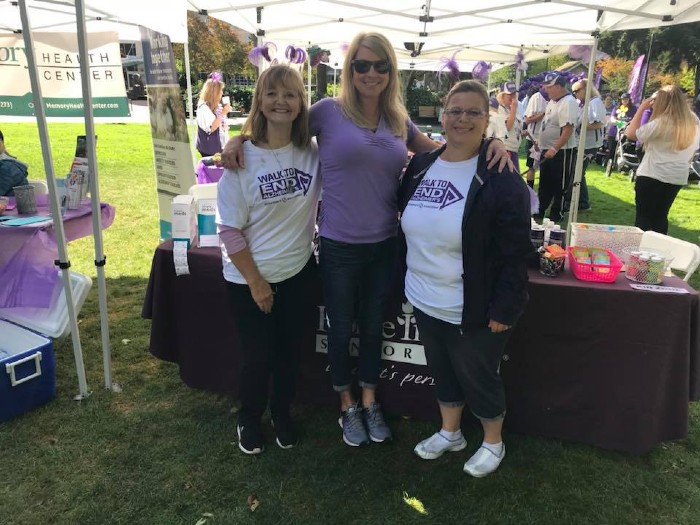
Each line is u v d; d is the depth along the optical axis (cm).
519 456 233
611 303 214
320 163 200
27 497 206
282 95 178
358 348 251
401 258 212
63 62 461
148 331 348
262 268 198
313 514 201
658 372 216
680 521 200
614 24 453
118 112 483
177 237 253
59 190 354
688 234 602
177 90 386
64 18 441
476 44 691
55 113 469
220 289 253
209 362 269
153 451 233
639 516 202
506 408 241
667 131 414
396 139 197
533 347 229
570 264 233
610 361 221
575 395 230
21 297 299
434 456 229
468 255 180
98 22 461
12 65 455
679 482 219
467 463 221
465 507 205
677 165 423
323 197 203
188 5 459
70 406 264
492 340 191
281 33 574
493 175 174
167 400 272
